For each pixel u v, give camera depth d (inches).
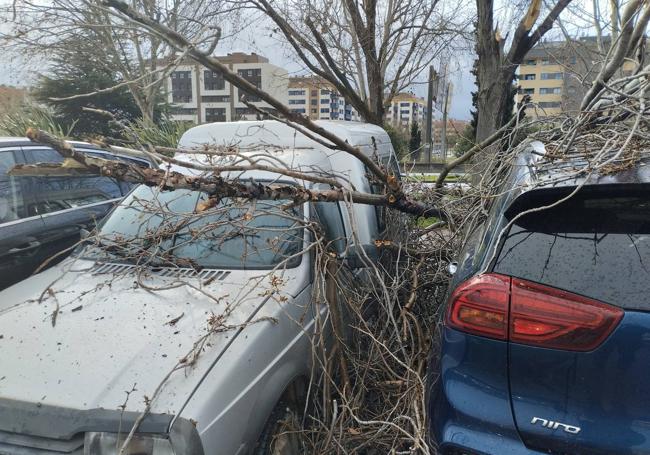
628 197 80.0
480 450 76.8
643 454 69.4
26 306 111.4
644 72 112.2
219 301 110.0
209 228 127.3
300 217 137.1
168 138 417.4
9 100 566.6
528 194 84.3
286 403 109.4
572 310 73.3
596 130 119.5
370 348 131.2
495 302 78.1
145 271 124.9
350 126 194.9
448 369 82.6
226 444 86.5
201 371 89.6
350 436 113.3
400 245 158.1
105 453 81.6
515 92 315.3
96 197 191.5
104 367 90.8
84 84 732.7
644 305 70.8
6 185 154.2
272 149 165.2
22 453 84.2
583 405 72.9
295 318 114.3
